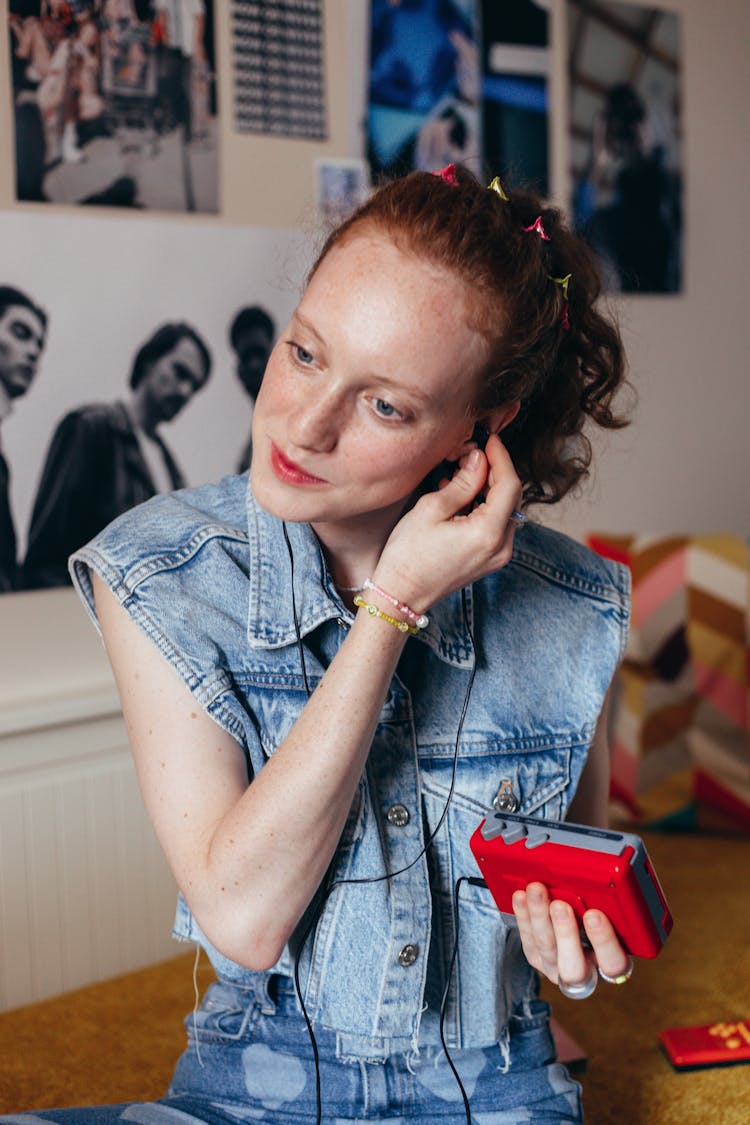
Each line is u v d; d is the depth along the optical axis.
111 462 2.03
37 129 1.91
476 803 1.17
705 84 2.82
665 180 2.76
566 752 1.22
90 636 2.06
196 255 2.10
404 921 1.11
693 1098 1.61
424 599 1.00
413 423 0.97
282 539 1.12
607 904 0.96
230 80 2.11
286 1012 1.15
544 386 1.16
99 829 1.96
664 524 2.86
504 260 0.98
